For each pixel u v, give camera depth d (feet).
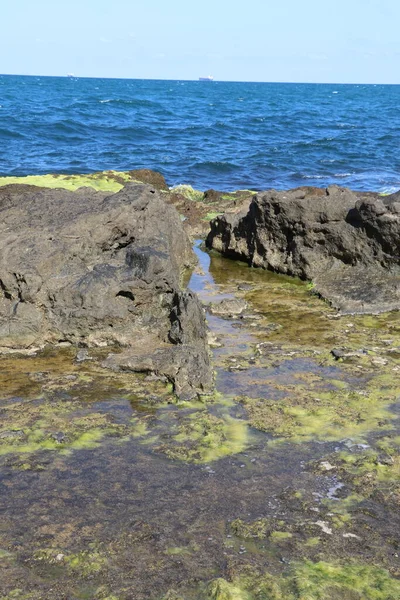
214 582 16.52
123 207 38.75
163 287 34.50
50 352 31.99
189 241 50.34
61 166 102.42
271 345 32.83
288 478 21.50
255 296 41.32
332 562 17.58
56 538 18.37
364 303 38.58
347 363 30.60
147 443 23.58
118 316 32.94
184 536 18.57
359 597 16.38
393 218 41.78
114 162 108.78
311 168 112.06
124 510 19.70
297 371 29.73
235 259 51.42
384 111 292.40
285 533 18.75
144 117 201.77
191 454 22.85
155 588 16.57
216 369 29.78
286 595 16.35
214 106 290.56
